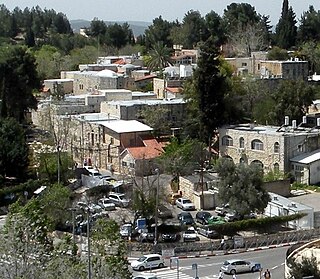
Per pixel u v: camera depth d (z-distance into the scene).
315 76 163.88
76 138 114.94
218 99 111.25
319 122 108.62
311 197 92.19
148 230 76.88
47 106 127.00
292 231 77.38
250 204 81.12
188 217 81.38
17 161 98.69
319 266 58.69
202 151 102.38
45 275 44.38
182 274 63.94
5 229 47.31
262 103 122.88
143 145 106.94
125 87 160.50
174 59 194.25
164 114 114.00
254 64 163.50
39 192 86.50
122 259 47.34
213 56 111.94
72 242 54.84
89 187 94.88
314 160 97.19
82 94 151.88
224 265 64.19
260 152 102.31
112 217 79.69
